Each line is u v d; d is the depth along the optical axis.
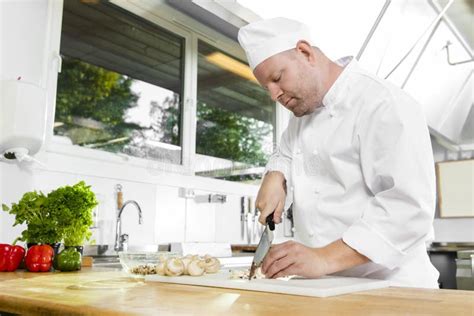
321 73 1.27
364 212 1.10
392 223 1.04
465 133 4.19
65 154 2.03
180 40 2.83
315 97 1.27
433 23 2.85
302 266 1.00
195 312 0.65
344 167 1.26
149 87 2.59
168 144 2.61
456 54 3.29
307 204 1.34
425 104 3.65
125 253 1.24
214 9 2.59
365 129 1.19
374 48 3.18
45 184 1.90
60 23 2.11
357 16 2.98
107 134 2.32
